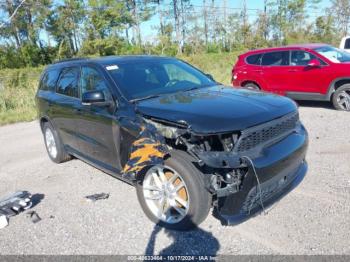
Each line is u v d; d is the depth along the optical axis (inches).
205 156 113.3
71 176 200.5
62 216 151.3
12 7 1555.1
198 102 134.5
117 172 157.2
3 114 438.6
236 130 112.3
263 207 120.7
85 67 177.5
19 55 1551.4
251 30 1713.8
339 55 330.3
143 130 130.8
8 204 158.1
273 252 114.1
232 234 126.0
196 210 120.6
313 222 128.8
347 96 307.9
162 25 1798.7
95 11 1486.2
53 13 1603.1
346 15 1739.7
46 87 223.5
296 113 140.8
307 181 163.8
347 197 145.1
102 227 139.2
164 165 126.2
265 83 363.9
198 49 1689.2
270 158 116.6
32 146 282.7
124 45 1524.4
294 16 1791.3
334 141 223.0
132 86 154.7
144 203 140.3
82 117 173.5
